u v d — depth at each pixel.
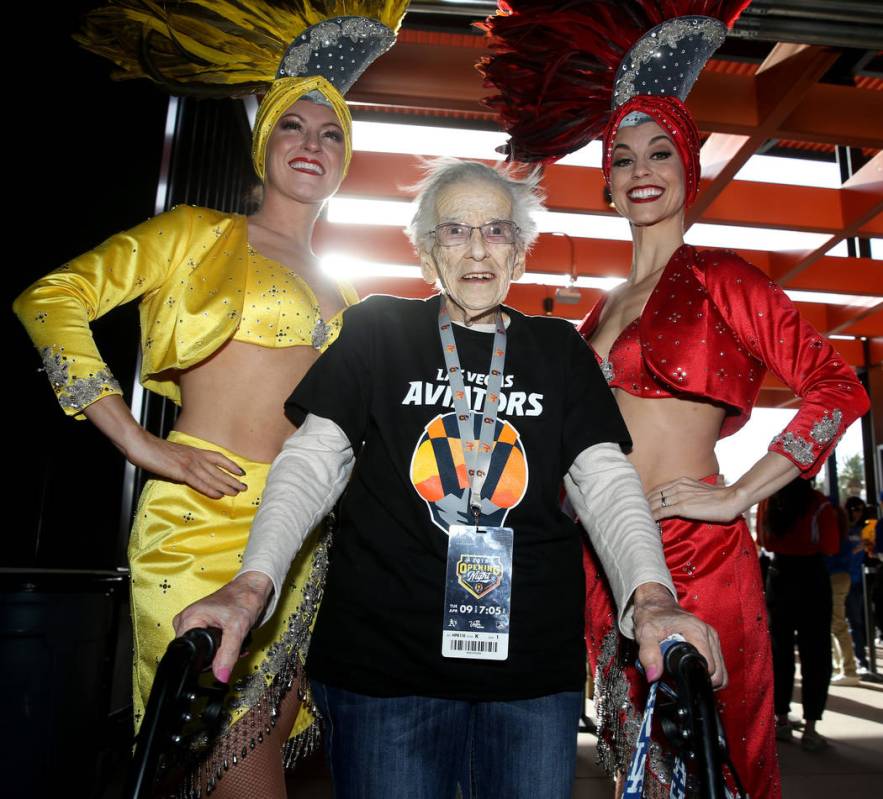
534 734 1.34
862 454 13.97
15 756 2.36
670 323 2.08
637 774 1.07
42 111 3.83
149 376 2.03
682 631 1.13
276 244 2.20
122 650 3.64
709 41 2.36
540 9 2.52
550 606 1.37
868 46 5.09
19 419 3.54
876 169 8.94
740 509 1.90
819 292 11.23
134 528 1.93
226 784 1.78
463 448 1.41
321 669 1.38
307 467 1.37
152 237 1.99
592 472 1.44
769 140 7.54
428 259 1.64
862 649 8.34
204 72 2.48
